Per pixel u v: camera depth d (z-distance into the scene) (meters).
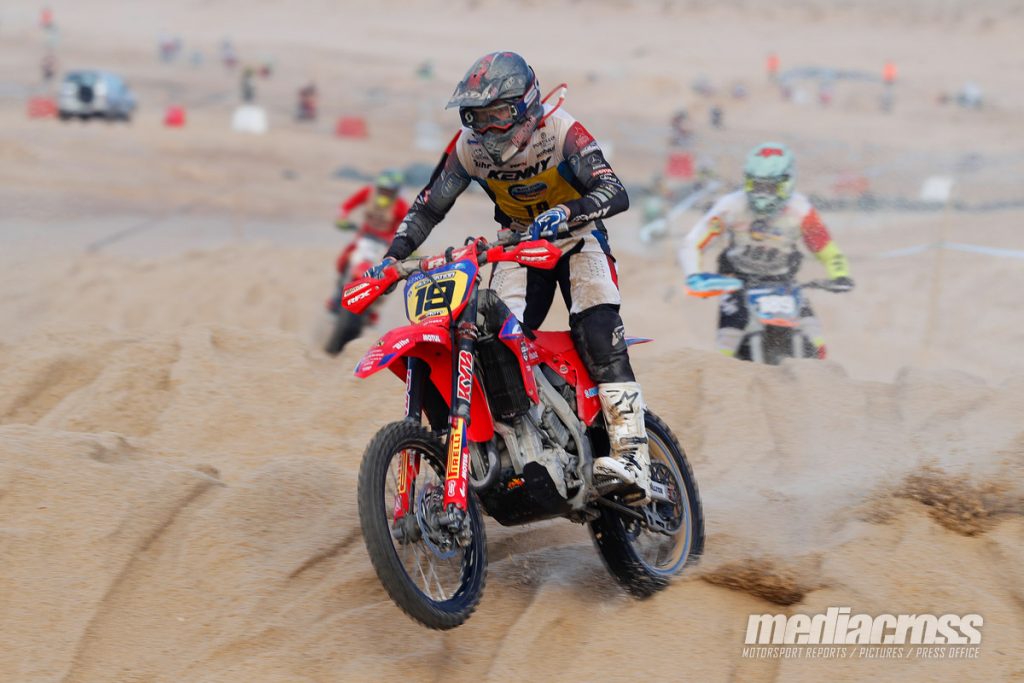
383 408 22.72
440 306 13.80
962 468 18.23
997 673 13.67
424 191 16.41
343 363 24.95
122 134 114.06
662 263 59.28
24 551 15.29
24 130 109.88
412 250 16.20
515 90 14.55
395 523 14.17
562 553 17.38
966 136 144.75
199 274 52.38
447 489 13.60
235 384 23.36
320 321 45.31
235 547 15.99
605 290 15.58
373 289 14.57
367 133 131.75
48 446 17.58
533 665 14.20
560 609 15.33
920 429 20.81
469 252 14.09
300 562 15.96
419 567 14.51
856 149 123.88
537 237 14.22
